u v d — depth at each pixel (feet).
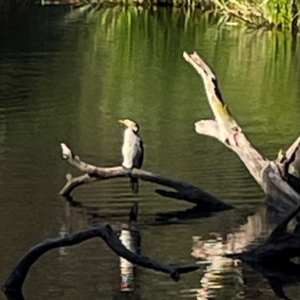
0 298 36.76
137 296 37.11
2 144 59.72
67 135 63.10
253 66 96.07
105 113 70.79
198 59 52.70
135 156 49.34
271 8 123.75
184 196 48.57
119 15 139.54
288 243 40.98
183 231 44.96
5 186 50.49
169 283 38.50
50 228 44.42
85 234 37.24
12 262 40.01
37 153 57.62
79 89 80.43
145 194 49.78
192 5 148.25
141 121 68.33
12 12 139.74
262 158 49.65
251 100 78.33
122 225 45.47
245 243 43.37
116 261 40.57
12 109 71.26
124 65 93.91
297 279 39.27
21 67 90.43
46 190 50.03
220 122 51.08
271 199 48.44
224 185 52.11
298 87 84.53
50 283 38.17
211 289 37.99
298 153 49.03
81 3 151.94
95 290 37.55
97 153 58.54
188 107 73.82
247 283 38.91
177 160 57.00
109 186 50.90
